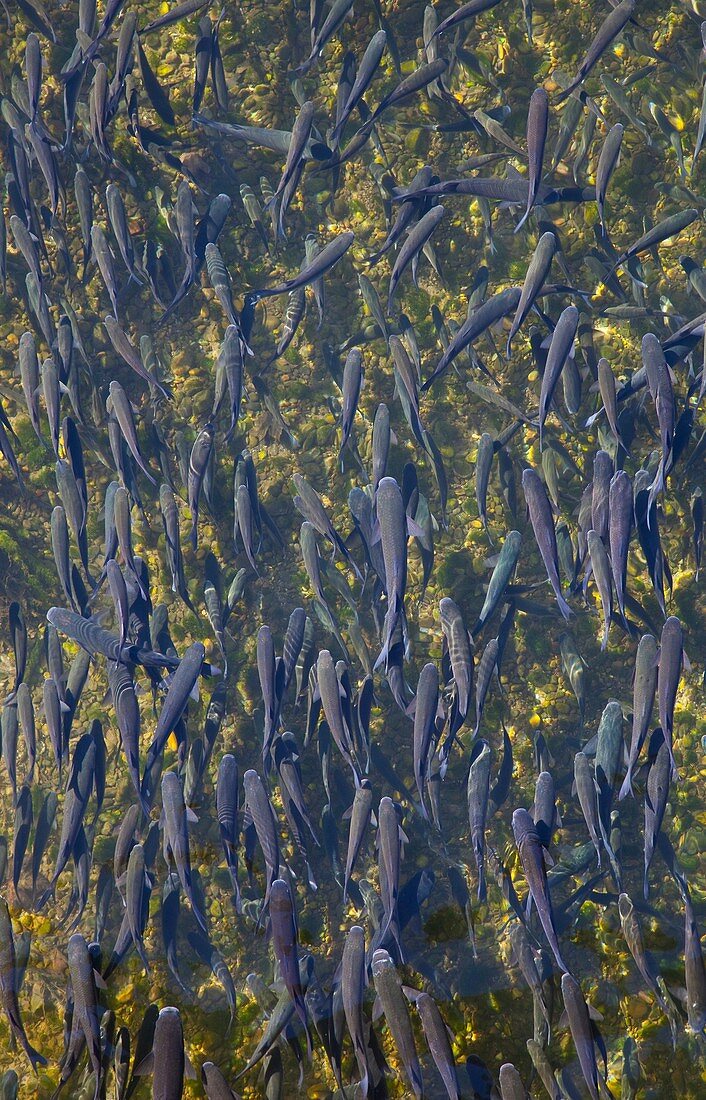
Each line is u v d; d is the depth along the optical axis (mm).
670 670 7648
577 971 8805
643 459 11109
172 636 10836
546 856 7762
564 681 10641
